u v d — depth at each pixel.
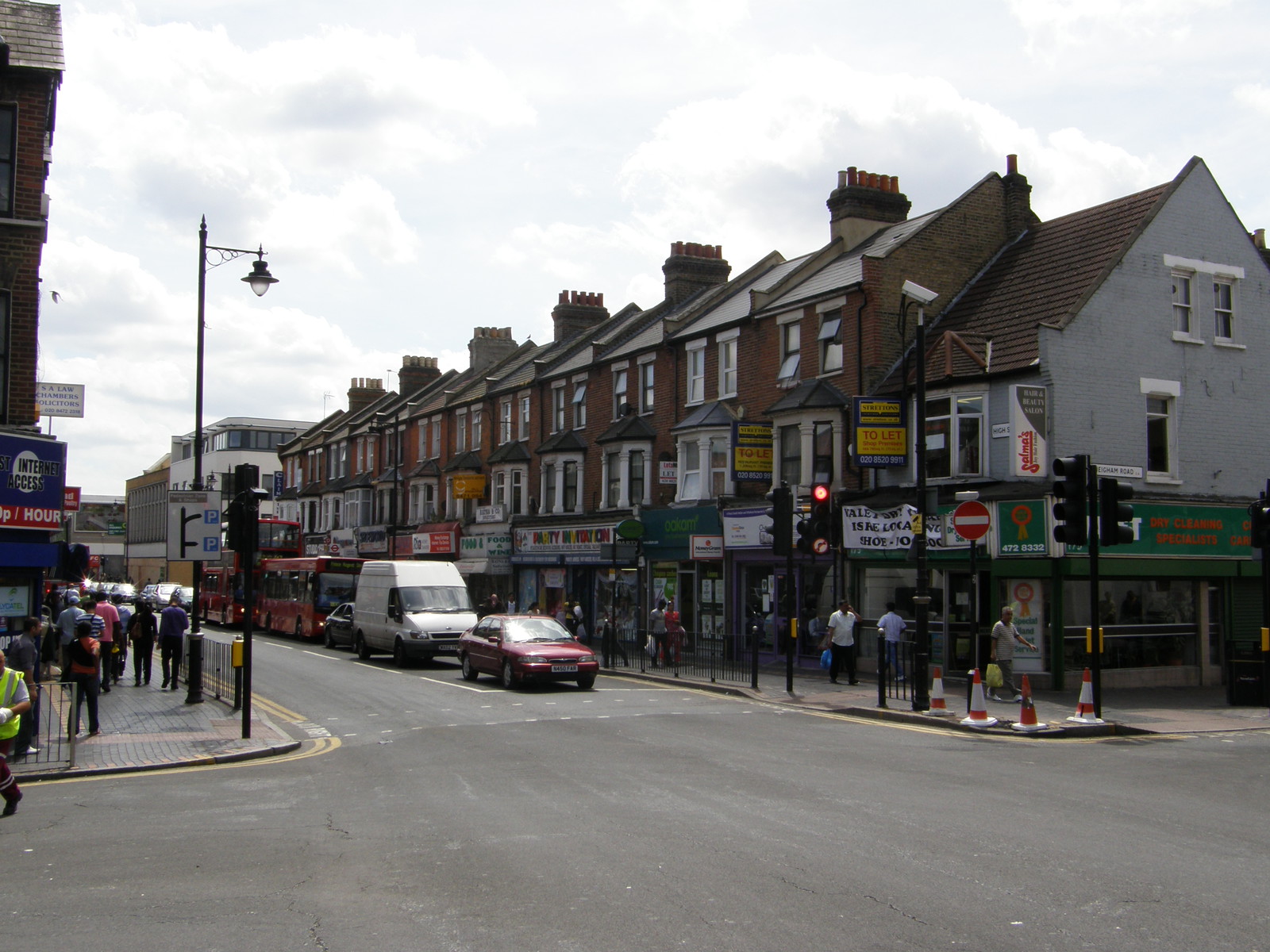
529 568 40.12
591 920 6.40
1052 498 20.84
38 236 18.44
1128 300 23.34
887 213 31.47
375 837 8.82
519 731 15.68
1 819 9.90
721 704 19.72
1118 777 11.77
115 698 20.20
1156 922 6.37
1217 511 23.31
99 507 112.75
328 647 35.06
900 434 24.22
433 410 49.28
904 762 12.78
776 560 27.77
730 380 30.72
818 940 6.01
